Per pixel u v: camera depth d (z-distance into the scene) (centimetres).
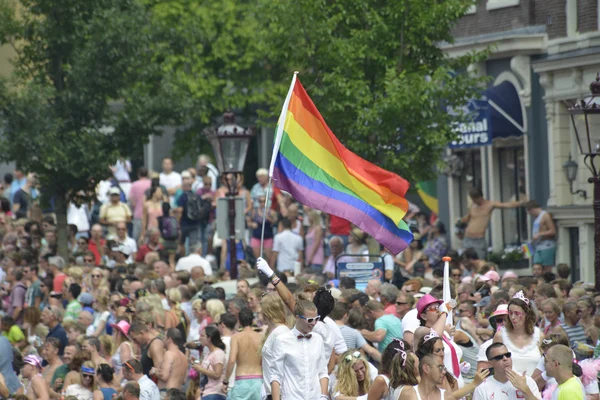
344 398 4119
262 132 12231
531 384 3800
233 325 5206
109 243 8169
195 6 11062
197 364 5050
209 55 11200
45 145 8081
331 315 4822
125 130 8356
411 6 7344
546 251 7669
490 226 8738
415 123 7231
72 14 8181
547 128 8244
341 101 7281
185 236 8525
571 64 7919
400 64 7400
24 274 7406
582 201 8019
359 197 4712
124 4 8375
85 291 7162
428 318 4109
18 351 5997
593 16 7838
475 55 7512
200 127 11462
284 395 4112
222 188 8712
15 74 8306
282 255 7919
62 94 8231
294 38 7362
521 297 4131
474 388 3738
